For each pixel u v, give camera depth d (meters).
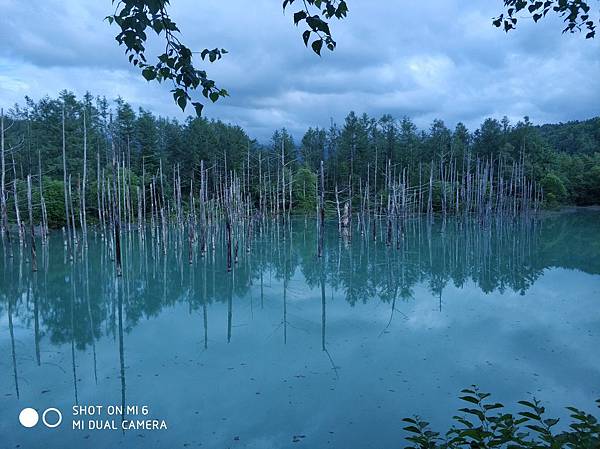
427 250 38.38
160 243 45.47
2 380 12.90
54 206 52.81
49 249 40.25
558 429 9.58
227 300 22.66
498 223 59.41
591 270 27.91
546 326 16.80
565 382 12.02
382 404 10.98
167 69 4.36
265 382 12.39
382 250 38.78
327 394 11.59
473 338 15.67
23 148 57.09
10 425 10.27
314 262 33.50
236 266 32.28
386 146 76.69
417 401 11.10
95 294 24.42
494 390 11.59
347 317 18.84
